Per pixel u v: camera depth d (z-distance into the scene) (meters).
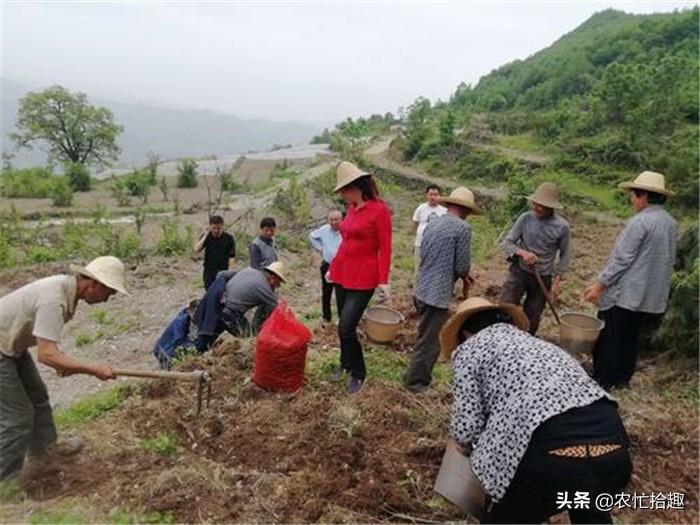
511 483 2.84
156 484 3.91
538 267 6.67
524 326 3.35
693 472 4.26
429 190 9.35
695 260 6.51
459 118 45.81
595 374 5.85
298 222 19.78
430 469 4.20
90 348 9.43
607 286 5.58
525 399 2.81
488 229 18.77
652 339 6.56
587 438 2.71
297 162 49.88
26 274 13.82
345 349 5.55
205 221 21.97
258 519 3.67
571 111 35.66
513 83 70.56
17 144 62.41
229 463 4.34
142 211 24.44
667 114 27.83
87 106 63.31
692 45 47.47
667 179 21.06
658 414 5.03
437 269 5.39
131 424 4.93
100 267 4.24
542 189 6.55
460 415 3.02
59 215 27.77
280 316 5.40
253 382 5.50
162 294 12.08
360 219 5.33
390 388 5.43
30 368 4.43
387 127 62.03
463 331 3.35
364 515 3.75
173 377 4.66
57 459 4.38
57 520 3.63
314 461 4.27
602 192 24.27
